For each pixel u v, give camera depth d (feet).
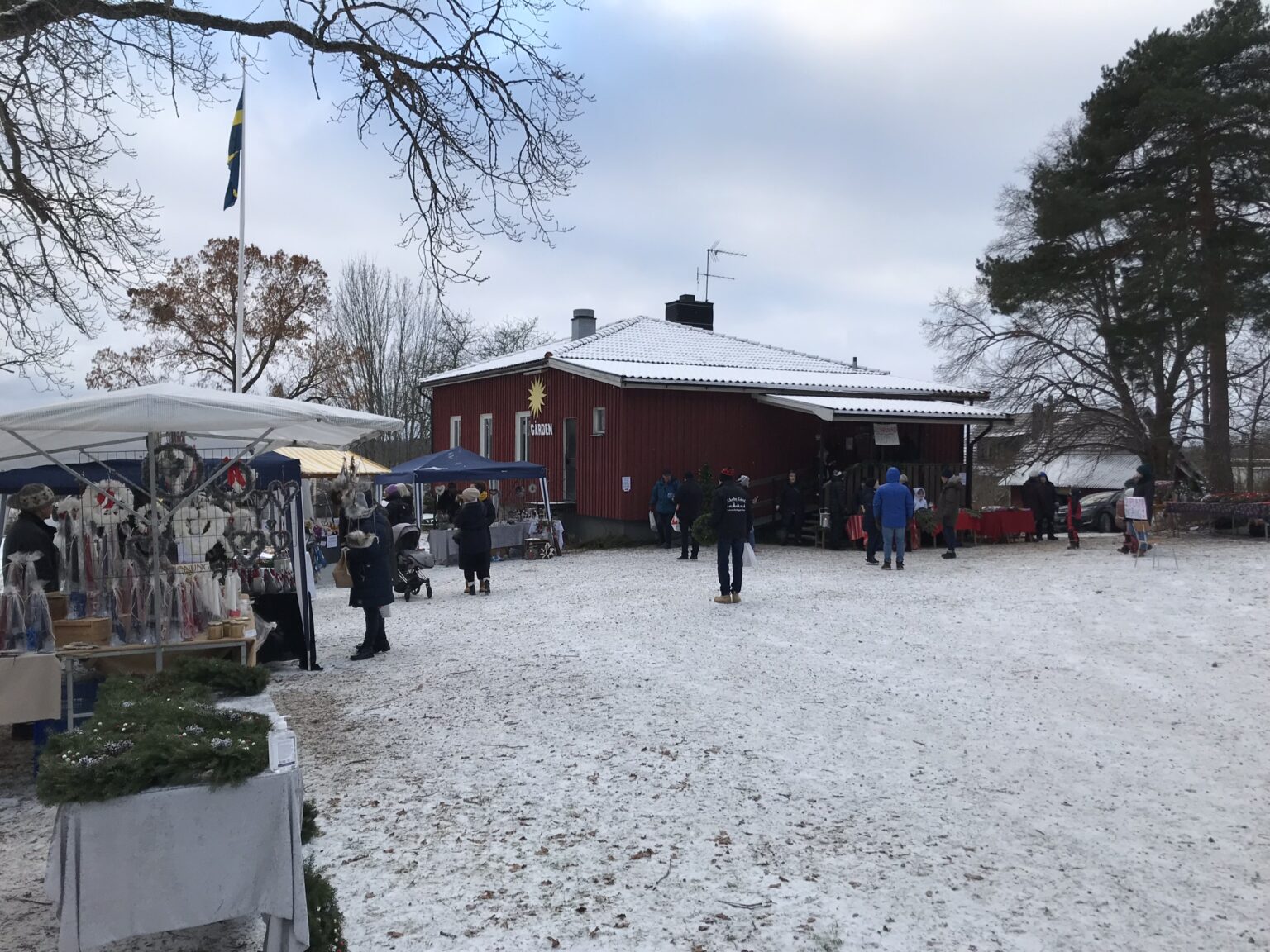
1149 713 24.25
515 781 19.58
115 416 20.01
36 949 13.05
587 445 75.36
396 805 18.34
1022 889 14.78
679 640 33.47
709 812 17.84
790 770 20.07
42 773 11.19
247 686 16.72
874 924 13.67
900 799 18.48
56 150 30.27
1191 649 30.99
